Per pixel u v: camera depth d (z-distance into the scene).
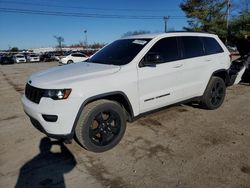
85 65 4.38
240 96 7.09
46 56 45.44
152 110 4.43
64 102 3.36
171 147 3.92
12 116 5.66
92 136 3.69
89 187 2.97
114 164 3.46
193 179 3.07
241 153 3.68
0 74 17.03
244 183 2.97
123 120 3.98
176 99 4.77
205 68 5.22
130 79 3.96
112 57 4.46
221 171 3.23
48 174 3.25
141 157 3.63
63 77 3.66
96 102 3.69
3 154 3.80
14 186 3.02
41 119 3.48
